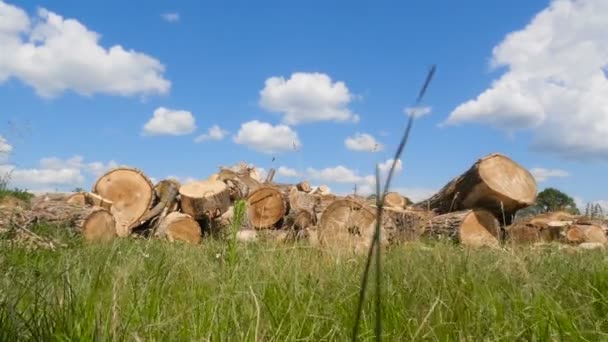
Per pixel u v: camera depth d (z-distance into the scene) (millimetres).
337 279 3373
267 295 3000
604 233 11109
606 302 2984
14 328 2023
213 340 2119
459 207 11031
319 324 2529
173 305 2705
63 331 2029
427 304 2762
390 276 3445
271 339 2260
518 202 10320
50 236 6625
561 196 23047
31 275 3113
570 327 2383
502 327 2455
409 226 9180
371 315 2596
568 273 3832
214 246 6207
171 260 4402
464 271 3371
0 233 5730
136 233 11742
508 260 3732
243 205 3818
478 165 10609
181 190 11734
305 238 8359
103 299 2469
